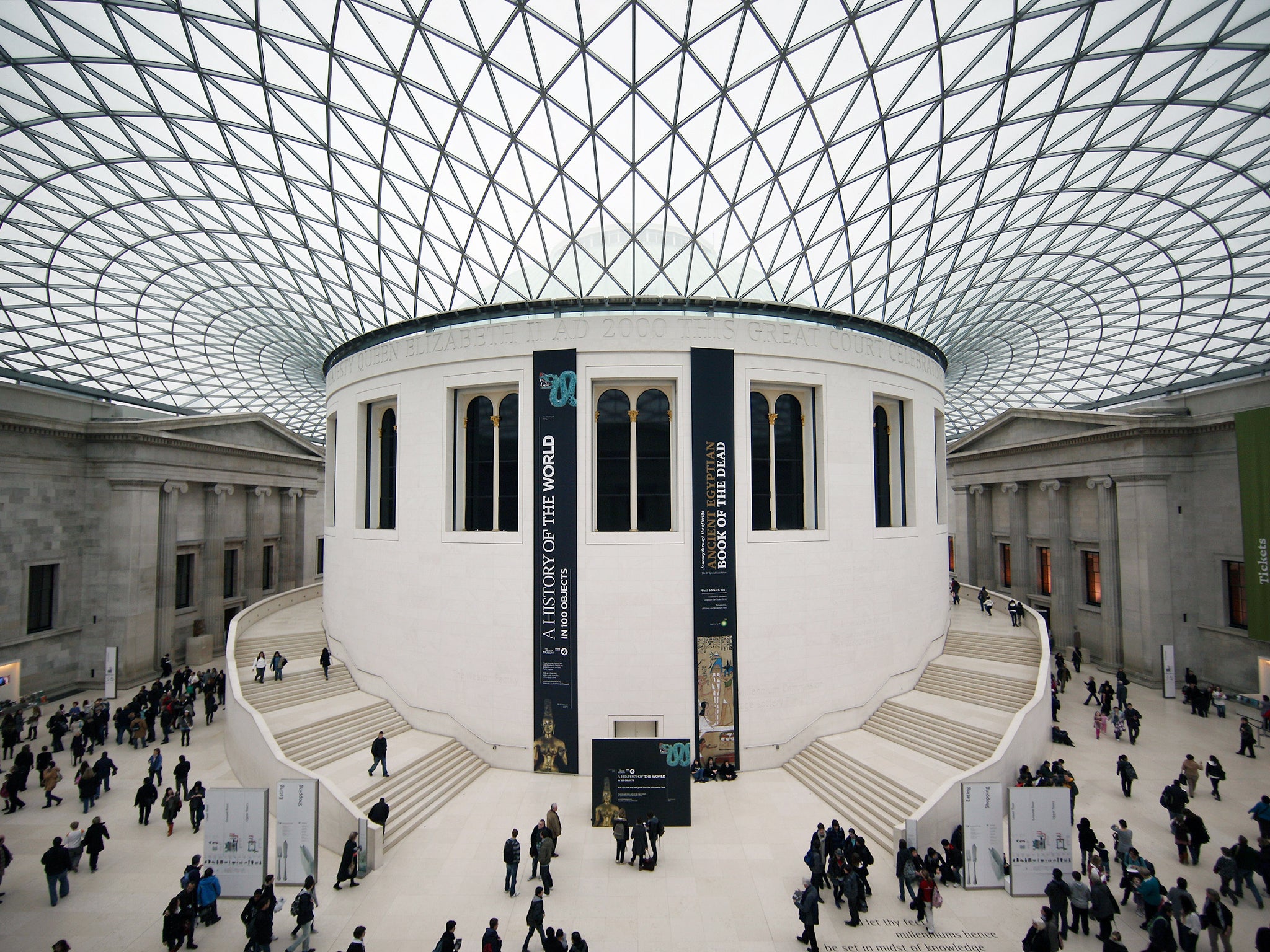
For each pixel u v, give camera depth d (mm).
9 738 19500
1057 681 26922
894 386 23203
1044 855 12922
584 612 19047
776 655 19656
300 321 30438
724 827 15516
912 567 23281
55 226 23094
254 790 13141
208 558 34094
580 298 19797
